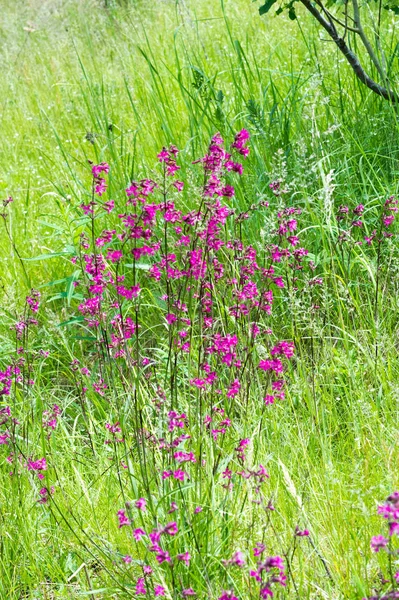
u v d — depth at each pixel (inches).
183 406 166.9
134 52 410.9
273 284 203.0
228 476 127.6
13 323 214.4
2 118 414.9
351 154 236.2
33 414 170.7
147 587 119.3
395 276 188.5
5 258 260.1
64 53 478.6
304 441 154.4
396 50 253.6
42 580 140.1
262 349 165.5
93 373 190.9
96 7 546.6
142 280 227.9
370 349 180.1
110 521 143.2
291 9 229.8
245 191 228.4
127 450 155.2
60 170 321.7
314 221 203.8
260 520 134.3
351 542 129.0
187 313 157.9
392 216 186.1
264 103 258.5
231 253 172.7
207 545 126.6
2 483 160.9
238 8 414.9
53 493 152.6
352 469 145.0
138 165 274.4
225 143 240.5
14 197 312.8
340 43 224.5
